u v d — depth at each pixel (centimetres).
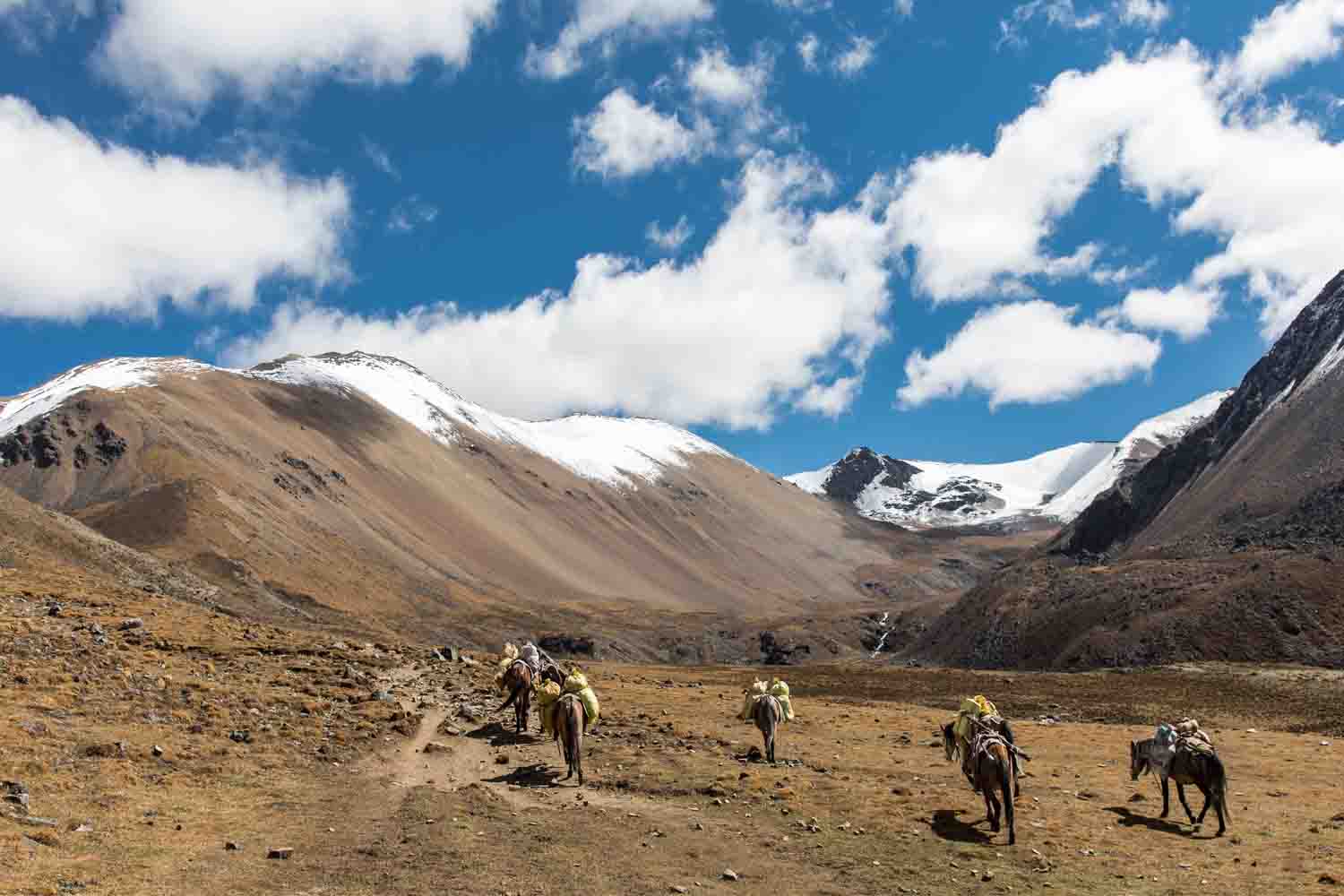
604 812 2106
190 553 15800
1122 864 1803
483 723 3080
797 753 3067
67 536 8144
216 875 1502
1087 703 6081
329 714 2834
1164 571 12200
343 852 1691
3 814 1631
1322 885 1659
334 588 18225
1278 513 13525
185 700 2706
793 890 1616
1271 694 6338
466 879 1572
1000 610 13525
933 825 2073
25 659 2791
